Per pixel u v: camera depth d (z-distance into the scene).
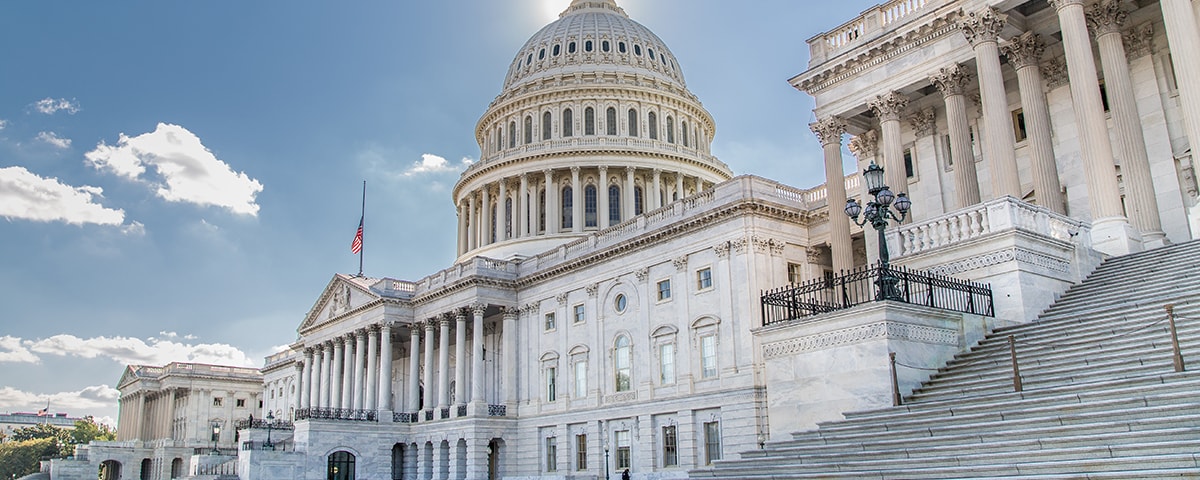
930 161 45.91
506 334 75.19
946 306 29.28
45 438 198.12
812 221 58.91
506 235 102.56
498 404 76.00
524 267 76.94
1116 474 16.61
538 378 71.94
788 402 27.47
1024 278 28.69
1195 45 31.80
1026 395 21.78
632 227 66.12
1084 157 33.81
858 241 54.09
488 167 104.00
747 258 55.75
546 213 99.69
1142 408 18.55
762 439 52.44
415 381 82.31
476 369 73.69
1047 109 41.06
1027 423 20.20
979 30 38.00
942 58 41.22
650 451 60.06
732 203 56.34
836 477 21.55
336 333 91.38
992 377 24.27
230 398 138.62
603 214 98.81
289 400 124.81
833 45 46.47
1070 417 19.62
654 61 113.44
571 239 96.69
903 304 25.91
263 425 96.81
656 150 101.62
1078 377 21.94
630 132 105.38
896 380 24.62
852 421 24.70
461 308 76.31
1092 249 31.95
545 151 101.06
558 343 70.50
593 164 100.25
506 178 102.94
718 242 57.88
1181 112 36.78
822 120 45.91
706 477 25.47
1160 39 37.66
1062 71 40.50
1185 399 18.42
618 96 105.69
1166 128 37.09
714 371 57.09
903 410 23.95
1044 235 30.12
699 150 110.19
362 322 86.25
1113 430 18.50
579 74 107.75
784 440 26.64
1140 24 38.03
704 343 58.19
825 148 45.91
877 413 24.53
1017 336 26.66
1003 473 18.72
